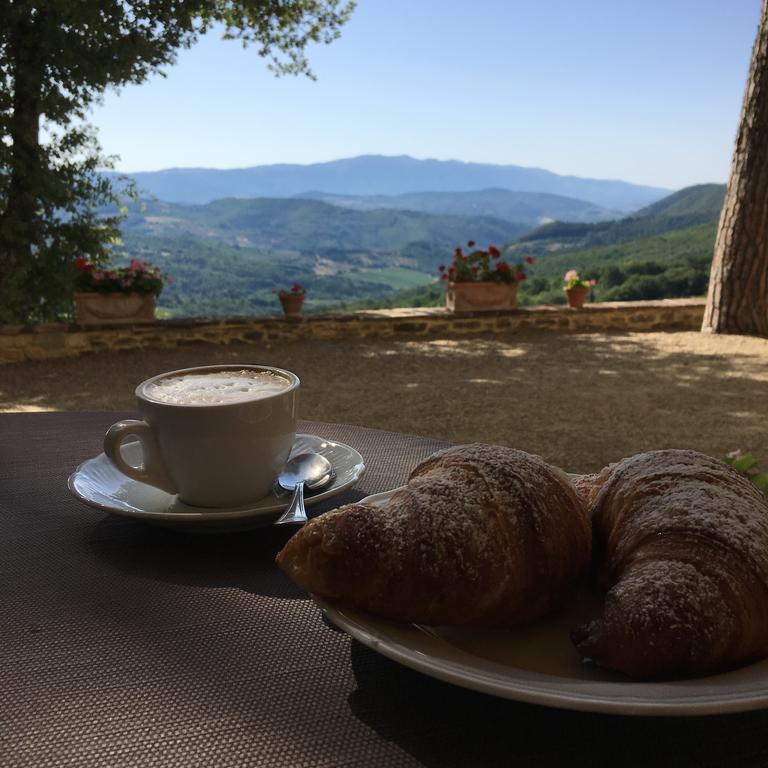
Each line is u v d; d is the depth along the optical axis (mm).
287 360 7012
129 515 804
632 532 570
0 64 7906
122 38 7891
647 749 497
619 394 5586
